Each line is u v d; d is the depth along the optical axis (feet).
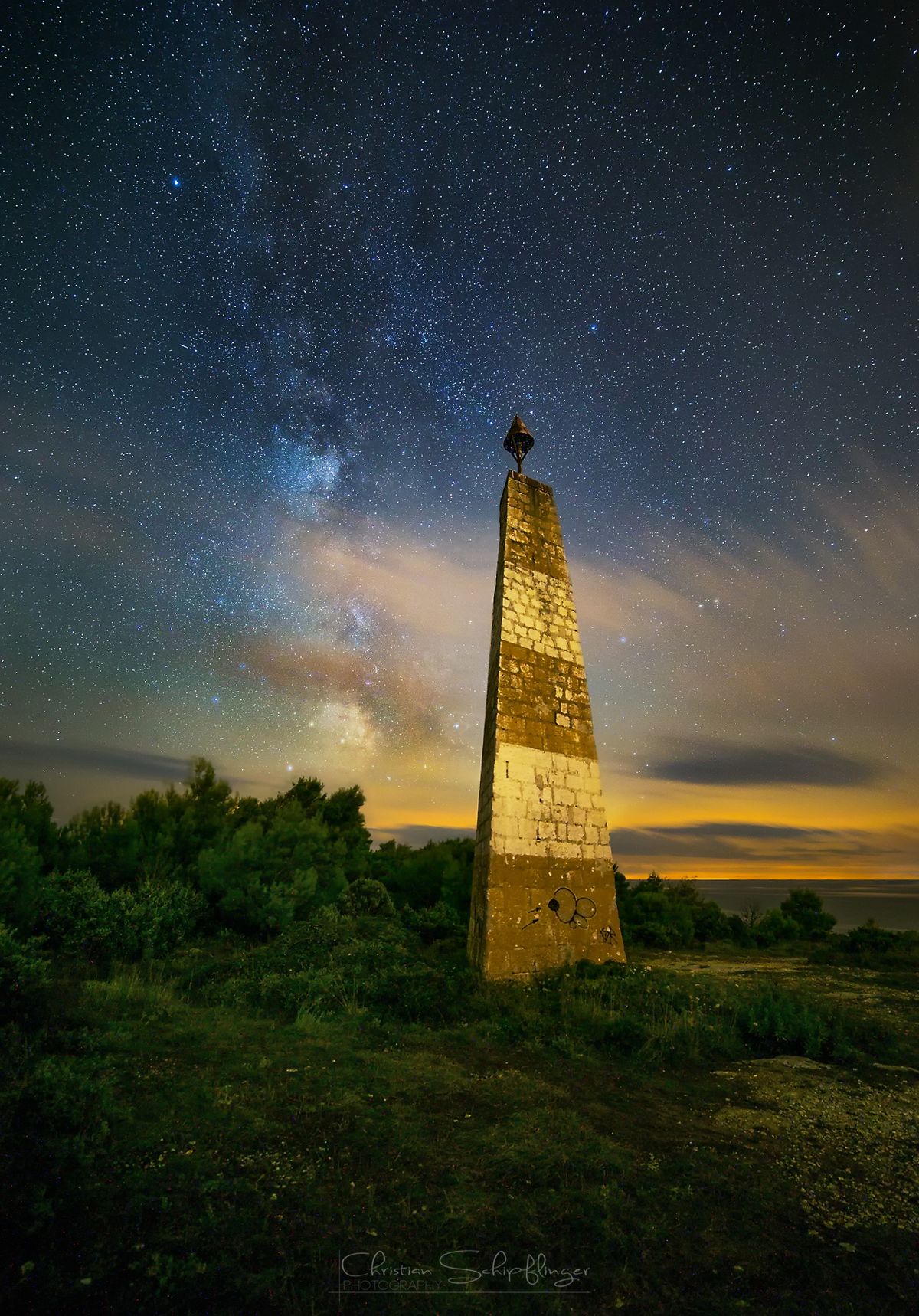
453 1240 12.21
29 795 49.60
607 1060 24.94
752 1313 10.76
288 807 76.48
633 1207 13.75
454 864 73.20
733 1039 27.30
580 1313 10.54
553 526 53.98
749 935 81.05
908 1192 15.17
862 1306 11.04
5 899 30.58
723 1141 17.62
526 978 38.70
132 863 49.42
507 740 44.47
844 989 44.32
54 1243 11.03
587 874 44.50
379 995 30.78
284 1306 10.16
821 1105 20.77
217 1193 13.03
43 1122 14.71
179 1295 10.14
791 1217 13.75
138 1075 18.85
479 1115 18.37
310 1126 16.65
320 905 53.36
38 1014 21.95
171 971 33.58
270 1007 28.96
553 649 49.62
